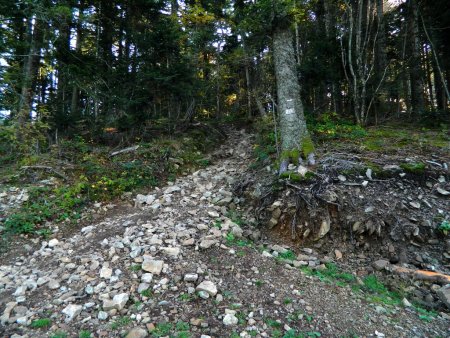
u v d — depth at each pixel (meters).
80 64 10.09
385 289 4.38
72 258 4.79
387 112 13.86
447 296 3.95
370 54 14.34
